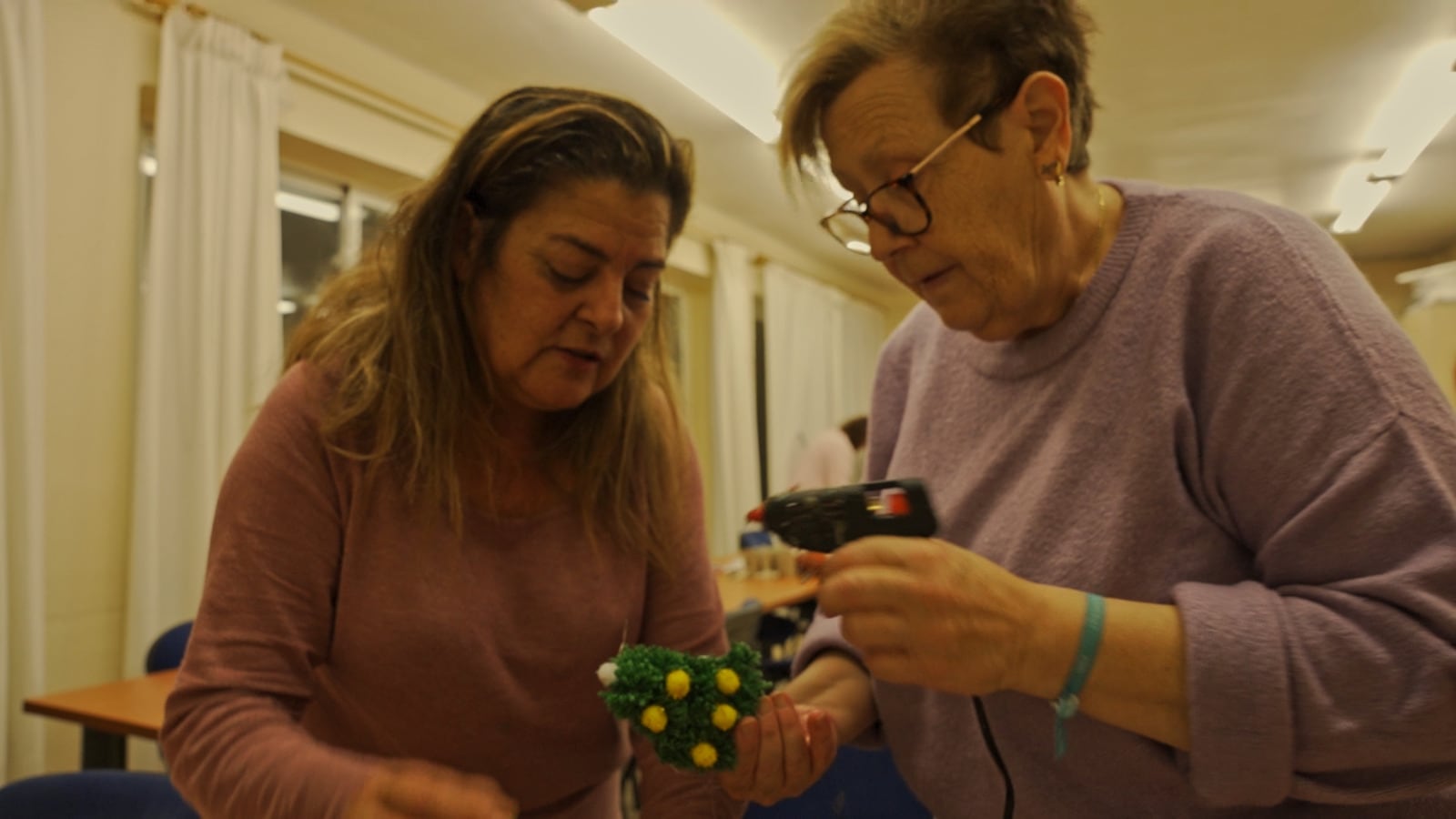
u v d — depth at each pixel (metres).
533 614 0.82
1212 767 0.61
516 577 0.82
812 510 0.71
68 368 2.44
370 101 3.31
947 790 0.85
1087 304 0.78
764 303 6.00
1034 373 0.82
